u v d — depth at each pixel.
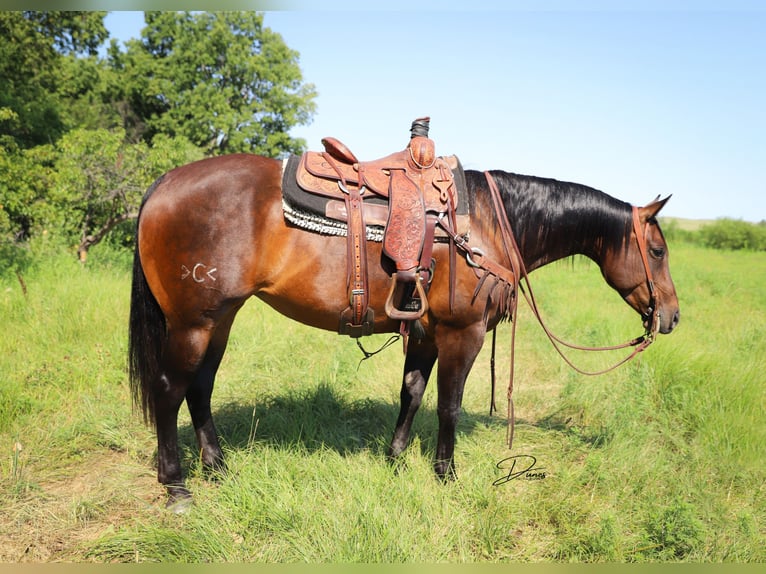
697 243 27.11
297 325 5.79
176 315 2.55
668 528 2.42
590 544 2.43
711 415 3.63
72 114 18.25
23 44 10.95
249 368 4.49
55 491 2.74
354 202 2.50
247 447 3.12
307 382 4.23
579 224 2.97
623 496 2.80
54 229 8.45
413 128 2.77
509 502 2.71
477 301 2.68
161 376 2.60
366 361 4.82
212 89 21.22
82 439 3.23
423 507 2.58
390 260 2.55
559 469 3.07
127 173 8.72
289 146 23.09
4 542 2.35
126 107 21.72
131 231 10.59
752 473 3.12
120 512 2.60
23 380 3.69
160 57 22.55
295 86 23.41
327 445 3.25
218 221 2.44
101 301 5.44
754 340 5.61
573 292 9.07
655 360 4.35
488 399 4.35
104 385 3.88
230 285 2.49
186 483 2.85
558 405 4.20
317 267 2.51
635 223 2.93
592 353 5.07
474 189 2.79
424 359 3.05
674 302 3.01
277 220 2.49
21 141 11.39
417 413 3.76
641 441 3.39
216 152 21.38
